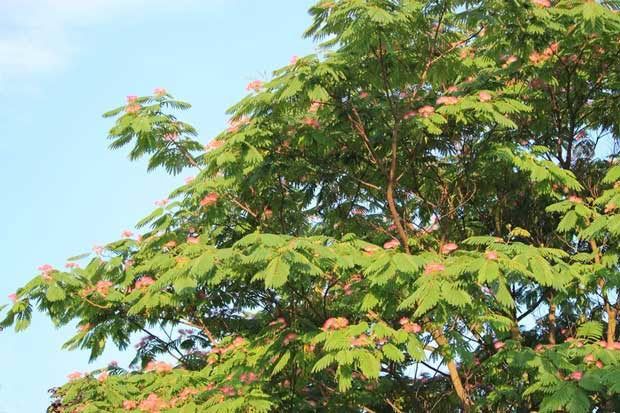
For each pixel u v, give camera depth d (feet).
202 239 35.60
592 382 30.32
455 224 44.19
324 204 41.63
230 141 34.09
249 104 34.50
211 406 33.86
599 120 43.06
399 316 35.04
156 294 35.83
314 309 37.22
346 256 30.94
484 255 28.58
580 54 37.86
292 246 28.68
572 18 35.83
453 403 43.73
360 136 38.17
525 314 42.75
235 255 29.99
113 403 36.29
